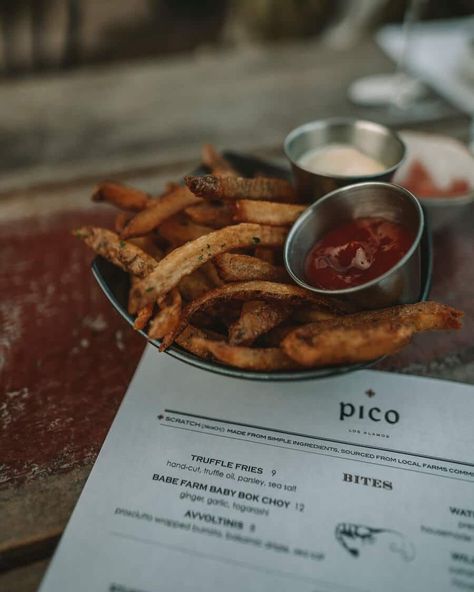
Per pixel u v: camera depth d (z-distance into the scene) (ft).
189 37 2.31
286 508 0.72
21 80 1.72
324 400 0.84
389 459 0.77
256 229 0.84
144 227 0.89
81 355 0.94
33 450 0.81
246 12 2.56
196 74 1.72
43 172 1.34
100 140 1.46
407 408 0.83
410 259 0.76
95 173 1.34
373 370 0.88
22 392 0.89
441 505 0.72
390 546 0.68
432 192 1.08
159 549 0.69
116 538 0.70
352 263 0.83
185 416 0.83
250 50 2.01
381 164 1.05
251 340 0.76
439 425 0.80
